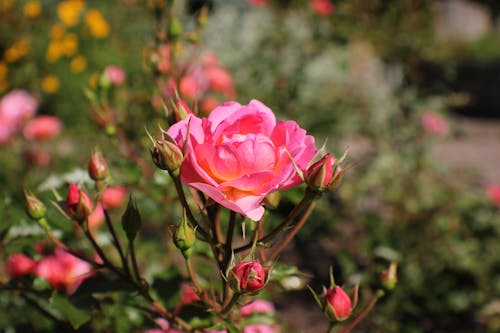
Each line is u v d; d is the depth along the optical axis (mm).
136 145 802
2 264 592
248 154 380
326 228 1363
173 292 497
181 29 624
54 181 541
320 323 1145
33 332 567
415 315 939
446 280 1098
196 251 519
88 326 524
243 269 394
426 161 1562
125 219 446
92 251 554
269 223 548
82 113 2076
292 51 1785
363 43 1911
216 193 375
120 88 832
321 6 1779
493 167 2527
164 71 629
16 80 2129
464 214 1329
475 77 4445
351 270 760
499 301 1139
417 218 1370
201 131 396
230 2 2160
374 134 1651
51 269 511
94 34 2648
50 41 2598
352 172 1566
